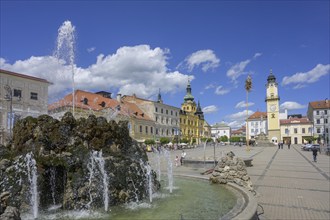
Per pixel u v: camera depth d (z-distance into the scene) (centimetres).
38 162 827
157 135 8144
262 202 1111
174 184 1191
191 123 10975
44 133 887
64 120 916
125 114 6525
